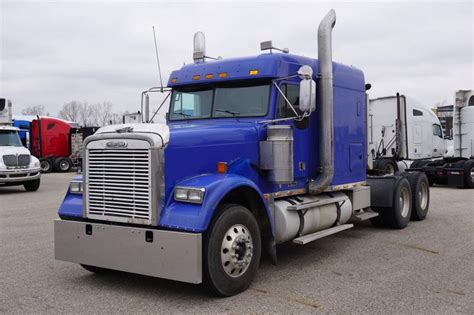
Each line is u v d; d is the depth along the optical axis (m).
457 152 19.45
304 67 5.90
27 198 15.66
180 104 7.14
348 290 5.43
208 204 4.89
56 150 31.05
